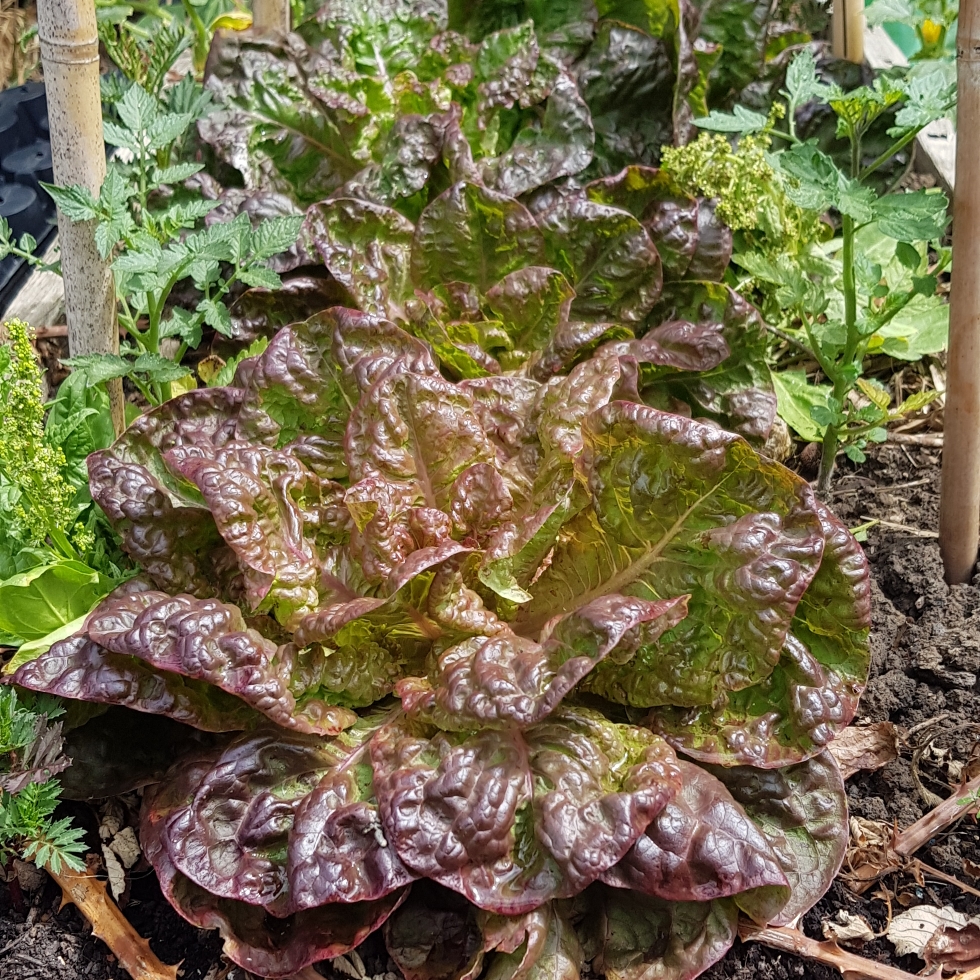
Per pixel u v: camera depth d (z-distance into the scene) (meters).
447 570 0.47
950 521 0.61
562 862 0.43
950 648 0.58
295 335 0.54
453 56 0.71
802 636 0.51
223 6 1.01
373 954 0.49
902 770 0.55
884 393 0.62
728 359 0.64
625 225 0.62
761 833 0.45
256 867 0.45
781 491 0.47
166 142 0.58
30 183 0.84
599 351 0.59
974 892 0.50
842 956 0.48
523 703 0.44
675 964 0.46
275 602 0.49
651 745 0.47
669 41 0.72
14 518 0.57
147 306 0.60
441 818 0.44
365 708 0.52
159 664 0.45
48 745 0.47
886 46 0.98
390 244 0.63
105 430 0.61
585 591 0.53
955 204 0.54
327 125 0.70
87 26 0.52
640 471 0.48
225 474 0.48
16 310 0.76
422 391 0.51
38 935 0.50
